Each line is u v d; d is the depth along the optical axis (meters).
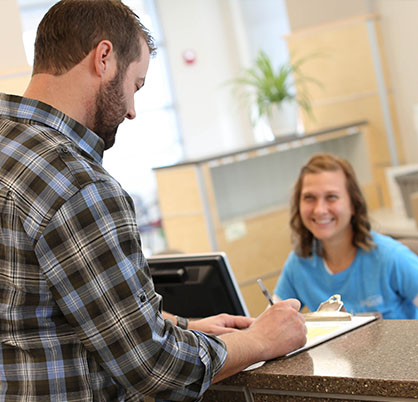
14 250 1.13
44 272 1.12
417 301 2.32
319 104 5.50
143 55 1.32
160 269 1.91
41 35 1.25
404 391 1.14
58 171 1.14
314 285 2.52
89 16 1.24
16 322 1.14
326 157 2.49
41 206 1.13
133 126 8.88
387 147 5.22
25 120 1.21
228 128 9.07
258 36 8.67
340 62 5.34
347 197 2.41
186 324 1.62
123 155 8.84
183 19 8.91
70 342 1.17
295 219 2.54
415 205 4.05
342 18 5.33
